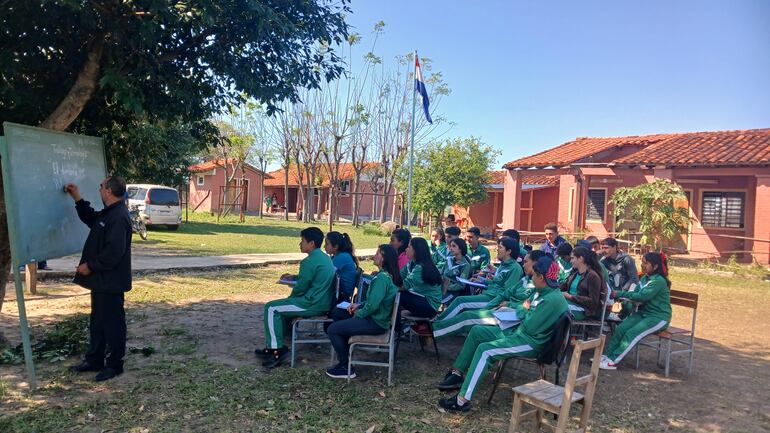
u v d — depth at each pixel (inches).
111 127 276.7
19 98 215.5
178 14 202.7
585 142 895.1
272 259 541.3
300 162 1491.1
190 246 653.9
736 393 217.5
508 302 243.1
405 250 287.9
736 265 559.8
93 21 209.6
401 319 231.5
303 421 173.0
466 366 198.7
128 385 196.9
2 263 223.1
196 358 231.0
